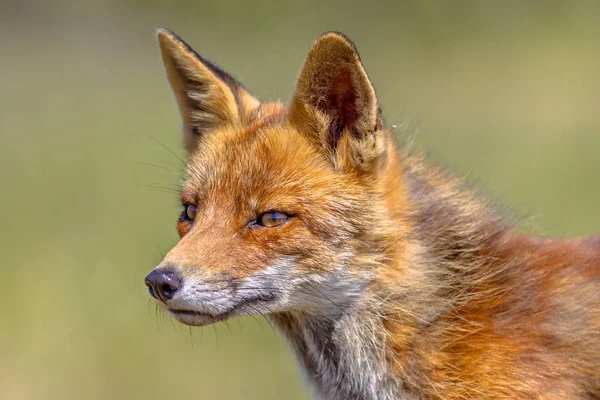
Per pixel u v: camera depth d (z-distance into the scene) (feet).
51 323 73.77
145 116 123.03
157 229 87.20
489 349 39.83
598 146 101.50
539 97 122.62
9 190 98.27
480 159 98.32
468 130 110.52
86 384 68.95
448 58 145.69
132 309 75.36
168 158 104.06
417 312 40.65
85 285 78.02
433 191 43.29
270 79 131.44
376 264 40.60
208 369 70.69
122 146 110.63
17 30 169.17
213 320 39.40
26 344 71.77
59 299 76.28
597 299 40.83
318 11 166.20
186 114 47.16
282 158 40.98
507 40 150.20
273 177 40.63
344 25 160.25
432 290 40.83
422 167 44.68
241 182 40.98
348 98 40.60
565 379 39.29
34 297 75.82
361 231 40.32
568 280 41.57
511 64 140.05
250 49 151.53
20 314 74.33
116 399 68.85
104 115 125.08
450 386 40.14
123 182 99.96
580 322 40.16
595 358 39.99
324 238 40.06
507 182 90.89
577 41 147.23
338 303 40.75
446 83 134.51
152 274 38.34
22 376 68.95
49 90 138.41
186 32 163.73
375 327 40.83
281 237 39.78
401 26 156.46
